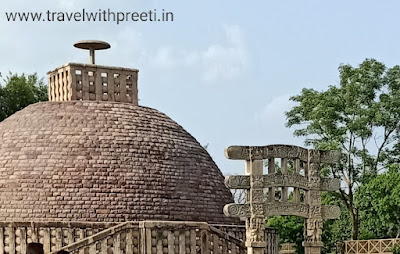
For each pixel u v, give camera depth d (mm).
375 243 40188
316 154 25938
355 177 48594
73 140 31172
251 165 24734
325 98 48719
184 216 31109
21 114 32969
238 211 24422
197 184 32188
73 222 28766
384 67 49281
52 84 34812
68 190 30031
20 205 29781
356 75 48781
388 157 50281
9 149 31203
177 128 33969
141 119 32938
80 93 33375
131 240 26688
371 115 47750
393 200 44156
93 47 34000
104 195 30172
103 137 31469
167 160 31938
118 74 34094
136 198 30469
